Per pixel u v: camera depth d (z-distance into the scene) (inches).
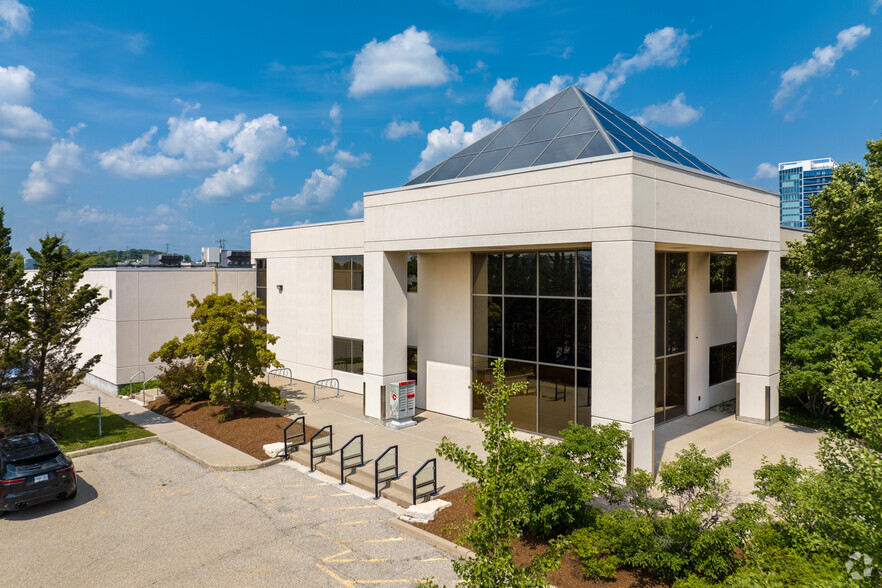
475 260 780.0
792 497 323.0
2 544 436.8
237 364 797.9
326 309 1032.2
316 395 957.2
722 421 776.9
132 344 1027.9
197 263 1644.9
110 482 567.2
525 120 810.2
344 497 522.0
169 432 737.0
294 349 1109.7
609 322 540.7
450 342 806.5
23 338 708.7
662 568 355.3
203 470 600.4
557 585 355.9
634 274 527.2
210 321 741.3
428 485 531.8
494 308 756.6
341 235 993.5
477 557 279.9
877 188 852.6
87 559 412.2
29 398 699.4
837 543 259.4
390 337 771.4
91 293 723.4
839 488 261.6
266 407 866.1
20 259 733.3
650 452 550.3
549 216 589.3
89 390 1049.5
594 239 551.5
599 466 413.7
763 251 758.5
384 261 766.5
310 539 438.3
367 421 781.3
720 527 336.8
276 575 385.7
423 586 281.7
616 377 535.2
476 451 634.8
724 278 892.6
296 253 1095.6
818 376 700.0
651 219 550.0
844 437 296.0
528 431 720.3
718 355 880.9
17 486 480.7
